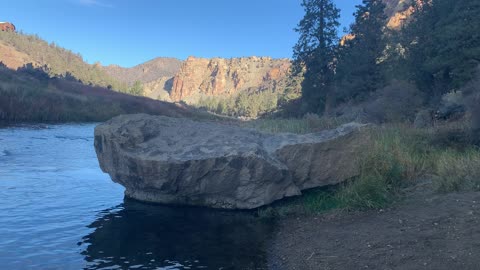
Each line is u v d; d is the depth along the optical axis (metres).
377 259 5.43
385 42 43.72
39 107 43.16
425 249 5.39
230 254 6.50
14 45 166.00
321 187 10.29
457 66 23.22
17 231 7.37
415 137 12.68
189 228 7.94
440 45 24.91
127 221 8.34
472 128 11.72
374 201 8.02
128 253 6.47
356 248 6.02
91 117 52.50
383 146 10.37
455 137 12.18
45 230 7.52
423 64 26.86
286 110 49.62
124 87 146.00
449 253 5.11
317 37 44.94
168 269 5.83
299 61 46.31
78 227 7.81
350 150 10.33
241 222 8.39
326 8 44.19
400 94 22.95
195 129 10.53
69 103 55.19
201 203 9.71
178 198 9.74
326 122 20.00
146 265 5.97
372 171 9.00
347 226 7.23
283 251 6.57
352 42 45.75
